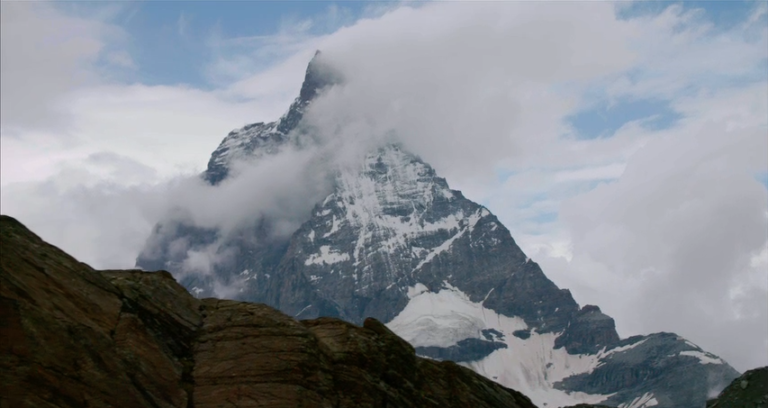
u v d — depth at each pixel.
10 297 56.41
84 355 57.47
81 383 56.47
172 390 60.91
